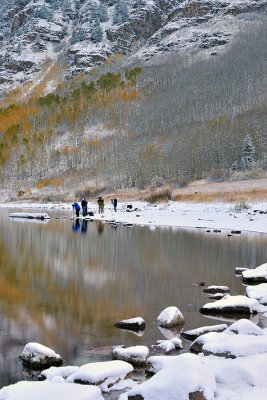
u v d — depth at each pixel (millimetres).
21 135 168875
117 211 49969
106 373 6129
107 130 160500
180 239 24172
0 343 7793
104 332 8469
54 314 9609
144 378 6383
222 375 5844
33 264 16219
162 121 147500
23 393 5211
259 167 87812
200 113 144875
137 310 10062
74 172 125562
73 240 23812
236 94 153750
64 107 190750
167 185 87062
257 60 190250
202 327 8430
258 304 10445
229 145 102062
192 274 14414
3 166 140250
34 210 62625
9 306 10234
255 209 41219
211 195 57844
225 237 25281
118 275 14117
